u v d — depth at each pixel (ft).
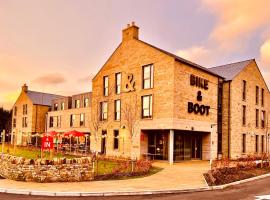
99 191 40.01
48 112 174.29
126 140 96.78
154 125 87.61
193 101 89.81
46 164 46.80
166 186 45.88
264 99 124.67
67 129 156.15
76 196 38.63
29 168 46.88
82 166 48.75
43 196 38.09
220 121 103.30
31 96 192.65
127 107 97.76
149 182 49.14
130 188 42.91
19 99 201.16
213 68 123.85
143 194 41.22
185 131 92.48
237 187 49.37
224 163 70.90
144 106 92.53
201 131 93.04
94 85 113.50
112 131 103.40
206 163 85.40
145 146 93.25
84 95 155.84
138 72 95.30
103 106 110.01
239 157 104.99
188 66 89.15
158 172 62.23
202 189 45.75
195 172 63.57
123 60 101.96
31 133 181.78
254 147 115.75
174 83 83.82
